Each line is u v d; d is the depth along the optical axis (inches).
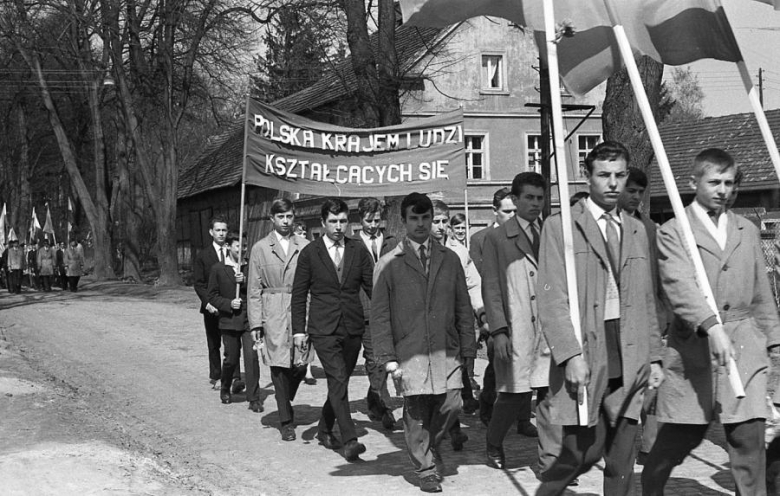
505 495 251.3
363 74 842.2
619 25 197.5
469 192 1379.2
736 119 1432.1
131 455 300.7
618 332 191.9
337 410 298.2
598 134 1414.9
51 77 1670.8
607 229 193.8
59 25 1535.4
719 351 185.2
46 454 296.2
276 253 341.1
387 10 837.2
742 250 199.8
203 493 256.5
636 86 195.5
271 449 321.7
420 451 258.4
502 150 1400.1
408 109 1349.7
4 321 894.4
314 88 1552.7
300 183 390.9
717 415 196.1
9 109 1993.1
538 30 237.8
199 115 1584.6
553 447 197.5
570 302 187.3
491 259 275.7
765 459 200.5
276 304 338.0
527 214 275.3
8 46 1589.6
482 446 316.2
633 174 253.0
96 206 1753.2
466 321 265.1
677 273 193.3
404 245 264.8
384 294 262.8
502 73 1401.3
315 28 962.7
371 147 394.6
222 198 1908.2
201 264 440.5
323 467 292.4
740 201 1253.1
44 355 609.9
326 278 300.0
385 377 350.0
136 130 1482.5
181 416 389.4
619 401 191.9
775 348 201.6
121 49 1451.8
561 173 191.0
